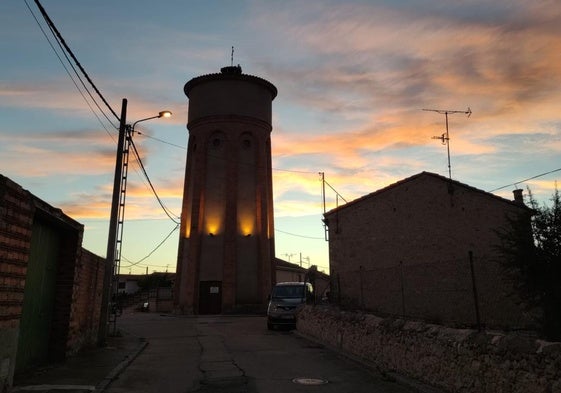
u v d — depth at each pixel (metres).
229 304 35.09
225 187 37.38
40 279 10.87
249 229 37.31
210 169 37.97
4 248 7.30
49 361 11.58
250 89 39.28
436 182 23.20
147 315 37.44
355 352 12.75
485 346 7.18
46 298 11.37
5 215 7.27
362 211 23.94
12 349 7.70
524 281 12.77
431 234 22.69
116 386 9.23
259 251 36.78
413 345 9.49
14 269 7.71
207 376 10.28
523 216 13.82
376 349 11.32
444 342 8.36
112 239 16.31
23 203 8.05
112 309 20.55
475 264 14.20
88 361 11.94
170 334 19.88
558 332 10.20
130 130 17.92
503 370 6.69
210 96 38.72
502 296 12.99
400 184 23.67
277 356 13.12
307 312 18.78
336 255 23.91
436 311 14.39
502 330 10.07
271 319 21.44
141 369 11.27
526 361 6.25
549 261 12.68
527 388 6.16
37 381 9.17
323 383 9.41
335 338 14.64
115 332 19.05
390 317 11.47
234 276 35.62
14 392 8.14
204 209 37.31
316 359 12.55
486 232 22.09
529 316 12.38
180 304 36.28
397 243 23.05
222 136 38.47
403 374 9.81
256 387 9.09
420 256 22.56
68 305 11.95
